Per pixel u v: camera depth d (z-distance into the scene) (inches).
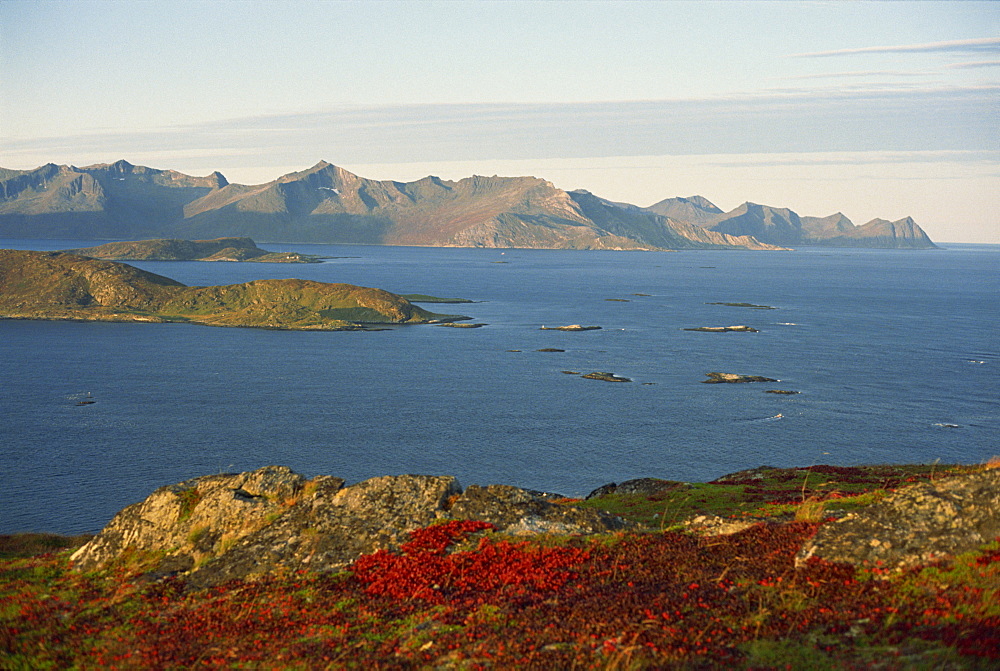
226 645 876.0
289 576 1116.5
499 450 5477.4
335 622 915.4
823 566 874.8
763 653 698.2
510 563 1034.1
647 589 887.7
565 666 706.8
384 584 1017.5
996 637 654.5
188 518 1379.2
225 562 1208.8
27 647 908.0
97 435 6008.9
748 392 7293.3
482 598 927.7
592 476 4817.9
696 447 5442.9
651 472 4884.4
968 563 812.6
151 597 1106.1
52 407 7037.4
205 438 5910.4
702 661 691.4
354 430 6131.9
